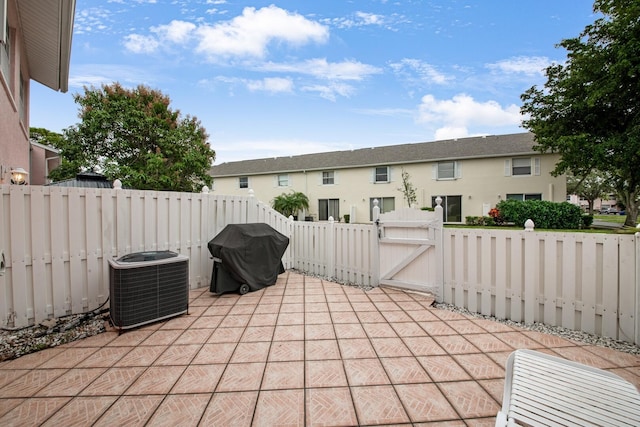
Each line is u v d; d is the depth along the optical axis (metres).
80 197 3.82
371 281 5.23
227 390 2.21
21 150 6.34
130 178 11.34
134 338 3.12
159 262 3.50
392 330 3.30
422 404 2.03
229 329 3.36
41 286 3.48
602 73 11.04
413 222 4.66
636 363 2.51
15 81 5.45
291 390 2.20
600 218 25.14
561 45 12.04
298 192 19.45
